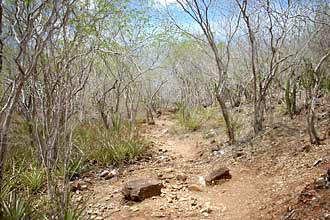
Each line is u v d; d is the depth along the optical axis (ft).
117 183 19.31
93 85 32.89
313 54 27.84
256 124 25.13
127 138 26.07
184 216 14.08
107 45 22.54
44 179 16.80
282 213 12.57
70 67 13.50
